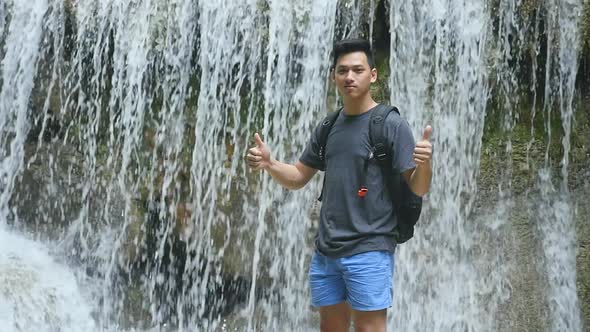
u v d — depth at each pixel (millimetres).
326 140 4996
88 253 8594
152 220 8523
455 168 8148
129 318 8336
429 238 8055
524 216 7984
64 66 8977
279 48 8516
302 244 8172
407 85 8312
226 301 8375
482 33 8242
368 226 4652
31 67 9055
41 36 9039
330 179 4801
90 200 8719
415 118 8258
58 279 8242
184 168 8516
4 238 8625
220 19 8648
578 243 7855
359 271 4625
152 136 8648
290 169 5090
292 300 8125
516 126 8180
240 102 8531
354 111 4867
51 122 9000
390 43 8430
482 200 8055
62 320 7824
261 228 8266
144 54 8727
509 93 8195
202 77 8570
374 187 4668
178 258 8461
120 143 8719
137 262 8492
